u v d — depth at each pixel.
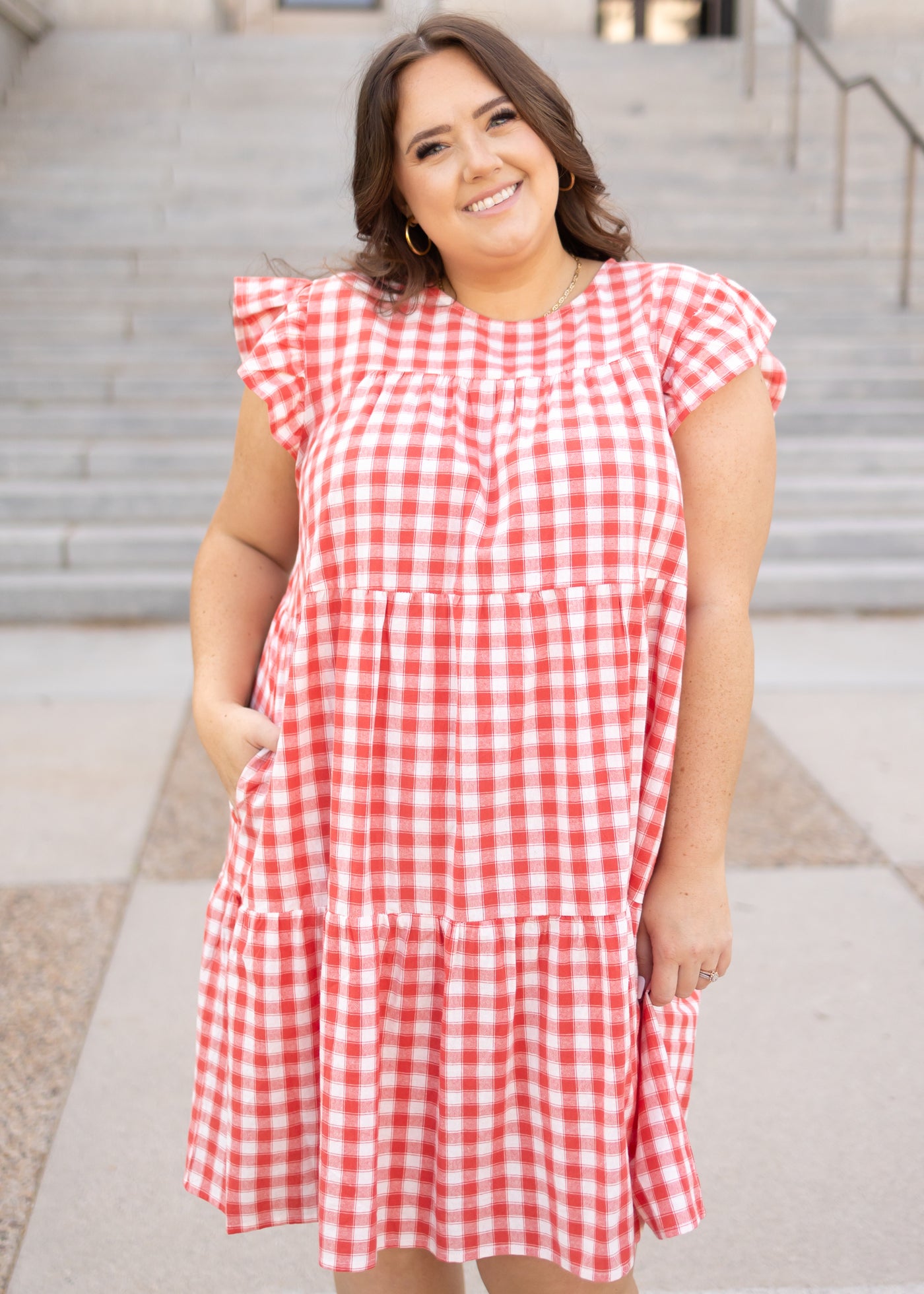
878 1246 2.03
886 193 9.39
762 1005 2.72
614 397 1.36
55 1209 2.12
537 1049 1.38
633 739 1.35
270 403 1.47
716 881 1.40
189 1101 2.39
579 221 1.52
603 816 1.34
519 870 1.36
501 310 1.47
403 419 1.37
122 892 3.25
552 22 11.41
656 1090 1.42
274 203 8.91
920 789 3.90
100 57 9.99
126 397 7.30
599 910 1.34
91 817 3.72
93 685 4.98
